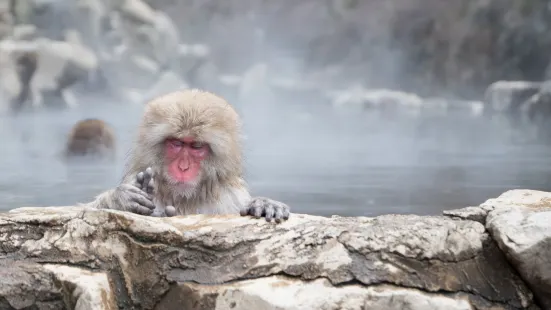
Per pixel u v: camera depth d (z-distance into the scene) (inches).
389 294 295.3
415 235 309.6
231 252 313.7
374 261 304.2
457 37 2261.3
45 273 310.8
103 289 303.1
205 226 327.3
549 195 354.9
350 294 295.0
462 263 305.9
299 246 312.8
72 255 318.0
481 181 709.3
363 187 685.9
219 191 442.3
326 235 314.5
